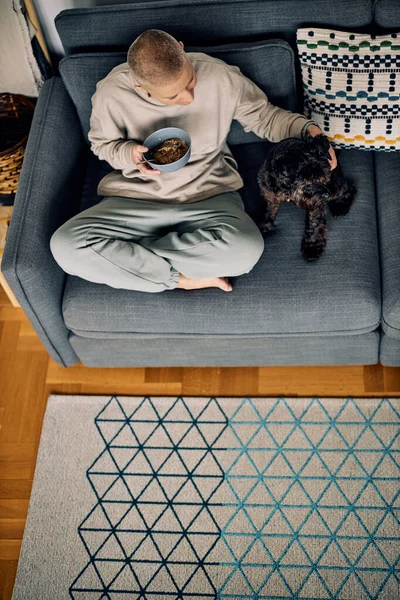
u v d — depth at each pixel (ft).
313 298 5.52
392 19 5.63
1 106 7.04
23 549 5.97
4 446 6.56
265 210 5.82
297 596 5.51
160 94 5.02
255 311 5.59
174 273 5.55
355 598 5.44
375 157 6.37
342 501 5.87
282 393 6.52
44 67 6.90
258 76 5.88
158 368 6.81
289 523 5.83
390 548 5.61
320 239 5.65
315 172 4.85
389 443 6.09
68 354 6.52
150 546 5.87
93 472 6.27
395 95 5.68
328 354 6.17
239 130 6.24
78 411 6.61
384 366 6.54
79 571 5.82
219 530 5.87
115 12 5.90
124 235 5.72
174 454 6.28
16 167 6.61
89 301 5.78
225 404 6.48
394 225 5.78
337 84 5.75
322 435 6.21
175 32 5.92
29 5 6.32
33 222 5.58
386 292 5.51
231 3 5.79
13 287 5.49
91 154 6.71
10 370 6.98
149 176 5.83
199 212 5.70
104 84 5.62
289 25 5.81
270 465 6.12
